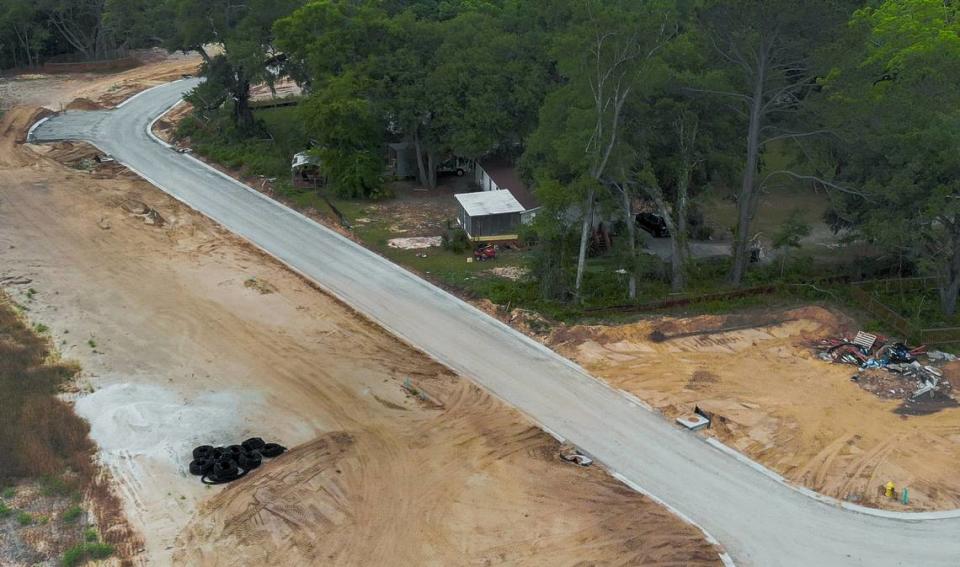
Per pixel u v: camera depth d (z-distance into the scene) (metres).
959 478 30.27
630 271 44.22
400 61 61.72
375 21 62.84
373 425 33.34
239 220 56.88
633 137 43.94
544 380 37.00
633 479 30.19
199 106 74.75
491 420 33.78
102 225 55.28
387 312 43.53
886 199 42.19
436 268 49.16
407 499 28.84
